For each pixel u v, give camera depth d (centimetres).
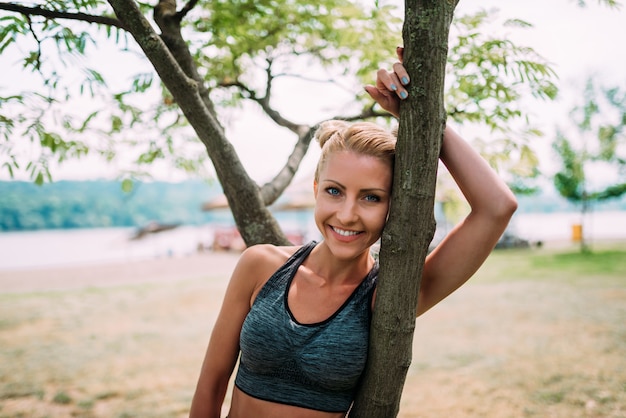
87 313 1082
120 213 9206
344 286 150
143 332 891
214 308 1122
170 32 218
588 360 655
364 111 281
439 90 125
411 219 130
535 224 5628
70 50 229
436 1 122
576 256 1995
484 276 1511
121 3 165
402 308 135
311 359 141
